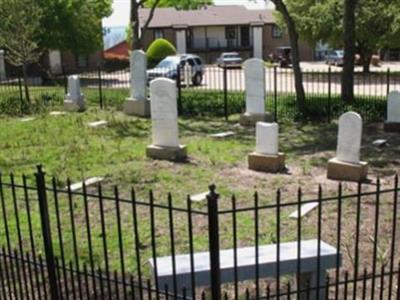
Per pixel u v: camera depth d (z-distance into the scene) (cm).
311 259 514
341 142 1034
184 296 467
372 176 1059
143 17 5938
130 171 1116
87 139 1447
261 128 1109
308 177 1064
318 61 6022
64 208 876
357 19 3338
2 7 2072
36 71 4062
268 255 522
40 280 601
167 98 1198
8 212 863
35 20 2225
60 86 2830
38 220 830
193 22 6122
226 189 983
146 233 765
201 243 726
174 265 462
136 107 1814
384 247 698
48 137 1477
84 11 3756
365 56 3647
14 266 629
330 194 942
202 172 1108
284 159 1141
